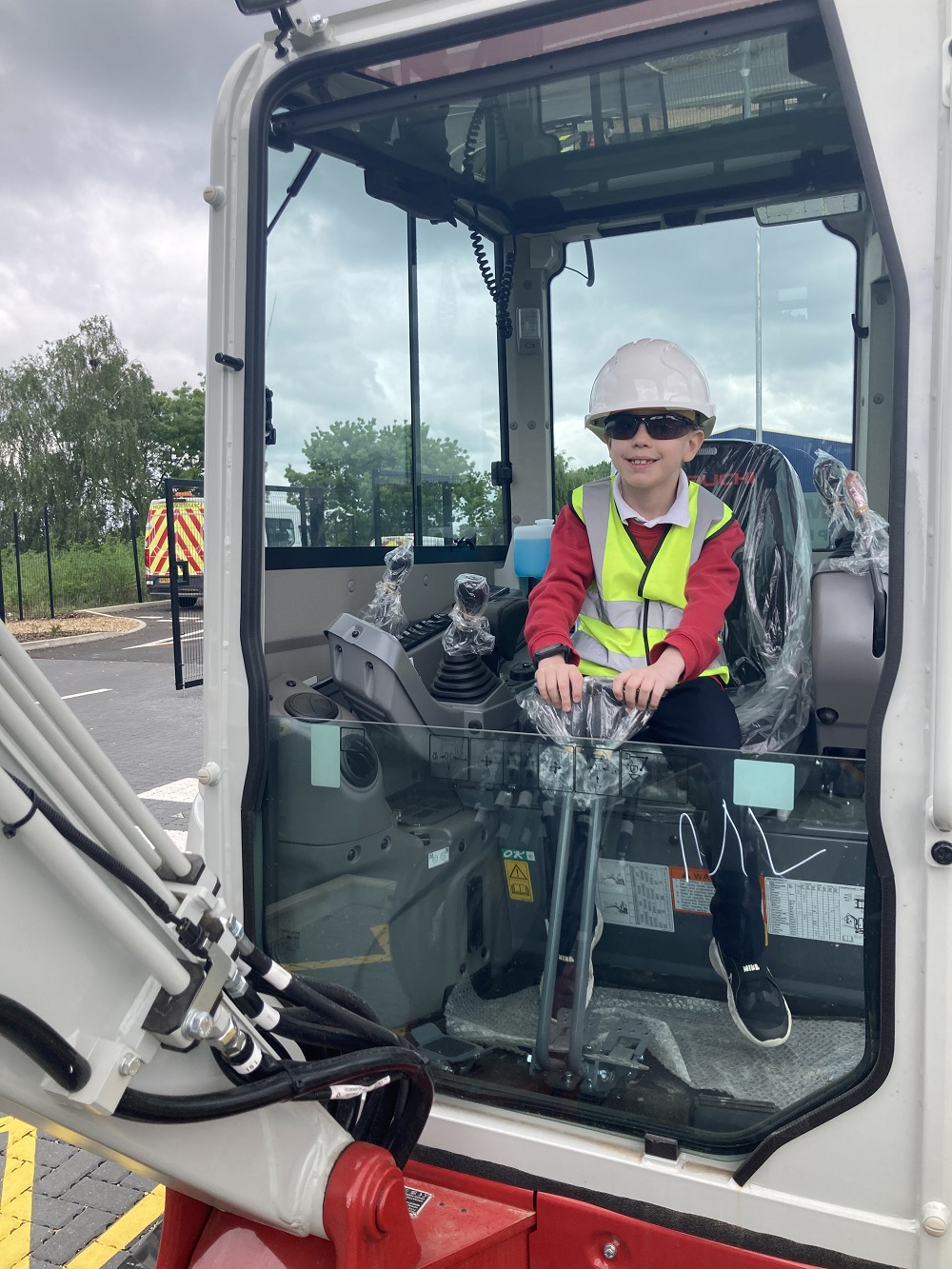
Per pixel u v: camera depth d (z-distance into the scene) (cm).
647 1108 157
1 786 95
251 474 171
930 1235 131
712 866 156
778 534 244
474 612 222
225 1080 125
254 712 173
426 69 166
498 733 171
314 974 185
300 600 221
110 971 109
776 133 257
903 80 127
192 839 187
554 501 327
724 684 201
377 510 256
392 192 252
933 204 126
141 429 3019
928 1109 131
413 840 179
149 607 2097
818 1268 136
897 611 128
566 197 295
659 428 189
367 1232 128
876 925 135
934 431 125
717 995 163
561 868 169
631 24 150
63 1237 228
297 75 166
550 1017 170
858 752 190
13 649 107
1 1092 102
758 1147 141
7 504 2780
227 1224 142
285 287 211
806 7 137
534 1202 154
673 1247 145
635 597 200
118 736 795
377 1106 150
